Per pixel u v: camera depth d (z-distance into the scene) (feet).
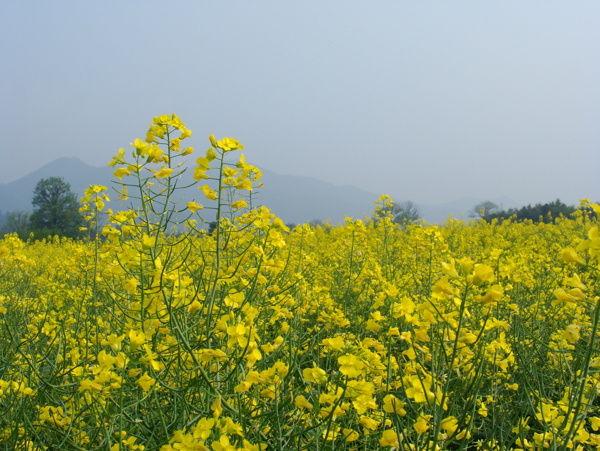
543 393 11.46
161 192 10.54
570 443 8.52
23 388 11.39
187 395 10.12
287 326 12.83
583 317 15.33
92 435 10.06
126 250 10.78
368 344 9.36
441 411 7.48
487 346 10.15
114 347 8.39
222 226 12.08
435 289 7.68
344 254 27.81
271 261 12.76
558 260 28.81
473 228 62.59
